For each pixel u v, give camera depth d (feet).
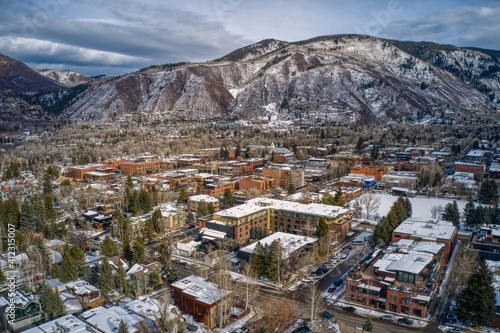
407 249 416.05
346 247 499.92
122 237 516.73
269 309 342.44
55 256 452.76
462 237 547.90
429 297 337.31
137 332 292.20
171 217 582.76
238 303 364.38
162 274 405.39
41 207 563.07
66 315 314.55
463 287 366.84
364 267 397.39
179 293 353.72
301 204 593.42
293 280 410.72
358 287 360.69
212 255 454.81
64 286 377.71
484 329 318.86
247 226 526.57
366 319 334.44
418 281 361.92
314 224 536.83
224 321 333.21
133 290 382.22
